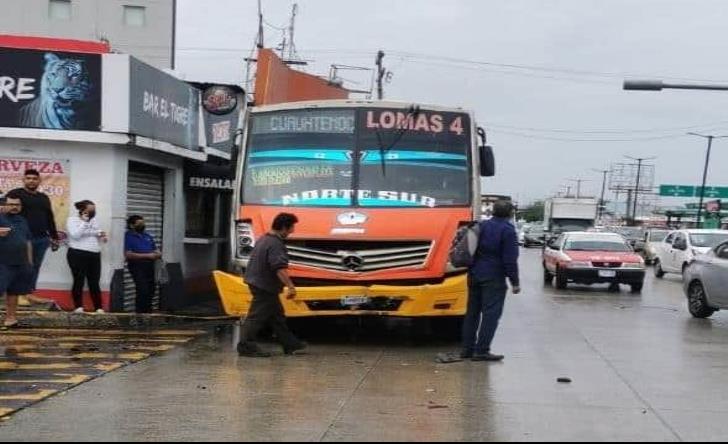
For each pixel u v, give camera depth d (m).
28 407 6.90
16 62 12.32
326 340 11.01
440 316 10.18
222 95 18.25
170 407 6.96
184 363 9.04
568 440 6.09
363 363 9.23
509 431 6.32
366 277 9.59
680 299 19.22
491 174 10.83
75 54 12.38
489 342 9.53
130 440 5.96
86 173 12.59
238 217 10.22
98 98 12.40
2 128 12.28
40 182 12.39
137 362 9.06
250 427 6.34
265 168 10.37
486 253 9.47
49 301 12.43
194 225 17.20
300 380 8.16
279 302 9.59
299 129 10.53
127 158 13.04
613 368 9.20
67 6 59.81
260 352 9.52
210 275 17.92
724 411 7.11
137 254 12.68
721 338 11.95
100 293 12.30
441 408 7.05
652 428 6.47
